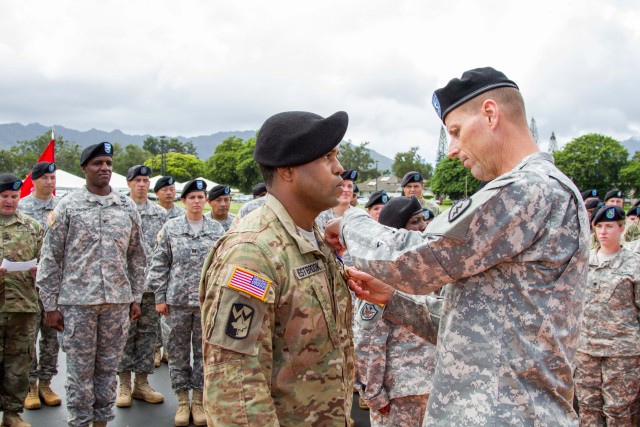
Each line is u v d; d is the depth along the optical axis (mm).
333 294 1967
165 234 5469
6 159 79062
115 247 4609
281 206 1942
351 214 2127
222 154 94250
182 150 138500
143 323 5695
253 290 1713
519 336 1724
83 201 4590
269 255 1800
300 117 1926
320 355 1877
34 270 4945
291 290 1823
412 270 1803
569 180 1837
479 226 1706
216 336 1692
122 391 5551
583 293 1833
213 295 1763
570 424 1782
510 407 1702
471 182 63812
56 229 4438
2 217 5082
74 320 4406
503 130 1899
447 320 1889
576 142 72250
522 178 1729
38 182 6945
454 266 1751
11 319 4750
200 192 5625
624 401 4598
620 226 4719
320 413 1865
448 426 1781
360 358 3258
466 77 1944
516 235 1700
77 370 4398
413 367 3219
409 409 3240
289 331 1830
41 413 5207
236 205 41656
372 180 98750
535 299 1725
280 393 1821
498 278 1768
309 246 1899
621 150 69938
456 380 1799
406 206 3789
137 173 6898
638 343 4555
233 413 1655
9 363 4766
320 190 1922
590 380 4773
